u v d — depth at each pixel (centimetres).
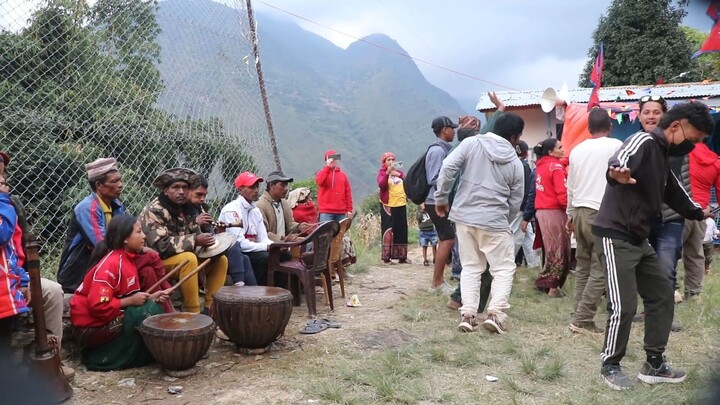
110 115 559
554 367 389
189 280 463
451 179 499
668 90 1170
